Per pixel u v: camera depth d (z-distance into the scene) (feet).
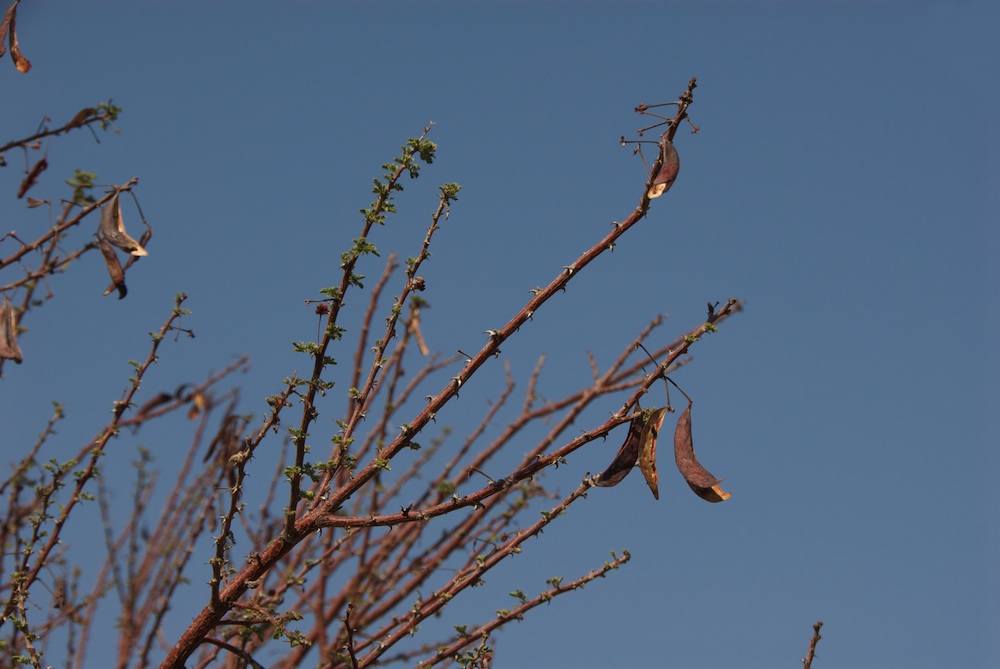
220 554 13.16
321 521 13.35
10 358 14.61
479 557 15.58
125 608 18.58
